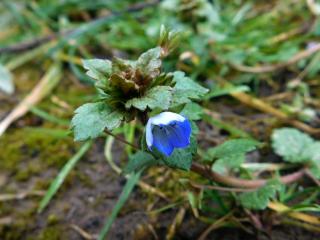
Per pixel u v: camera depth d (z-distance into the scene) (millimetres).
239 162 89
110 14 146
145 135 66
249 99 116
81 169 104
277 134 99
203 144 106
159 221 91
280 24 140
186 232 88
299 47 131
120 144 109
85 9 154
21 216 97
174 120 62
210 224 88
